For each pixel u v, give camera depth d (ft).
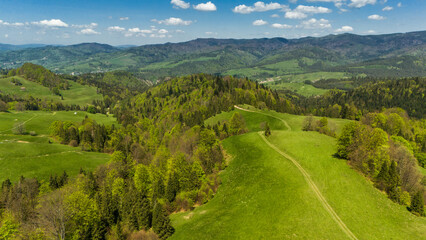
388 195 211.00
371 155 239.09
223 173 303.68
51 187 299.79
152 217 215.72
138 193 224.94
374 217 183.32
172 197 249.14
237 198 233.35
